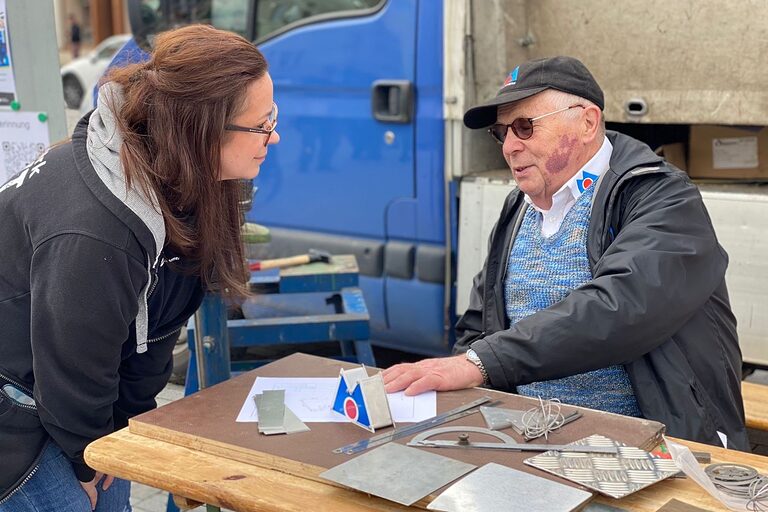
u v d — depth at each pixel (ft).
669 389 6.75
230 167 5.76
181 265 6.16
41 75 9.14
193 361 9.74
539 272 7.66
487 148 12.20
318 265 11.43
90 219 5.43
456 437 5.42
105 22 69.82
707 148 11.25
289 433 5.51
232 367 10.96
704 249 6.80
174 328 6.72
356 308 10.64
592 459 5.05
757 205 10.02
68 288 5.40
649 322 6.50
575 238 7.43
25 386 5.88
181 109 5.48
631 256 6.63
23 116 9.23
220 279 6.37
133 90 5.64
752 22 10.03
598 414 5.74
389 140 12.42
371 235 12.90
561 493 4.62
